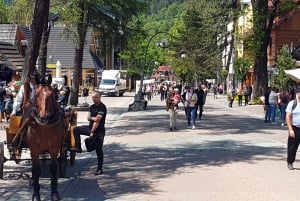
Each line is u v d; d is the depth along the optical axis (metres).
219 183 12.79
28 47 16.08
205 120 32.97
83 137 22.36
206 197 11.21
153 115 37.16
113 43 38.94
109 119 33.59
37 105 10.83
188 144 20.80
